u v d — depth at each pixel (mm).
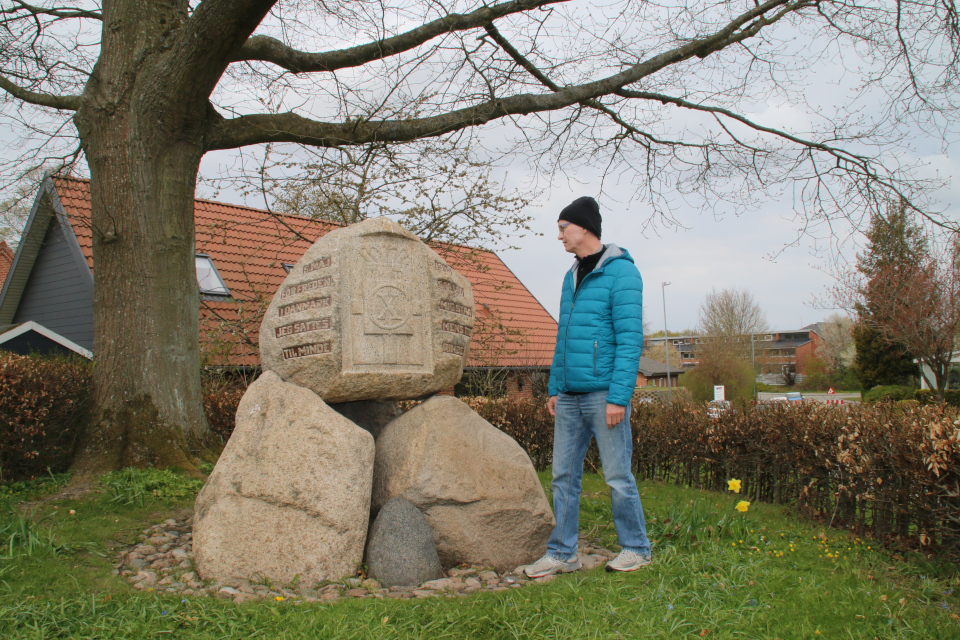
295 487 3988
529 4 7340
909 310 14406
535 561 4434
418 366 4773
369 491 4211
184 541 4594
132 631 2986
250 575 3859
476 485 4410
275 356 4617
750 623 3062
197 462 6309
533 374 16188
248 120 7324
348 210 9609
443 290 5004
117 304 6453
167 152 6629
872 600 3393
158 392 6383
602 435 3990
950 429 4418
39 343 12109
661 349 63531
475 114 8000
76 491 5504
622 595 3436
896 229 13500
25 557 3875
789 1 8414
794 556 4273
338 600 3535
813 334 70500
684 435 7648
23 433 5770
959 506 4316
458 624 3109
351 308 4570
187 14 7219
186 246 6805
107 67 6680
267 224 14430
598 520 5617
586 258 4180
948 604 3514
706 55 8688
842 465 5375
